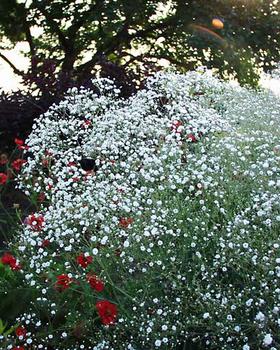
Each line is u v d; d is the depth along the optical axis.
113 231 3.88
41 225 4.33
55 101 8.38
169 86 5.89
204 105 5.89
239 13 11.24
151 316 3.59
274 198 3.60
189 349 3.56
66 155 5.34
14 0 12.77
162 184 4.28
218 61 11.03
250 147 4.60
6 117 8.48
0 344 3.68
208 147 4.77
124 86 8.37
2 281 4.32
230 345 3.33
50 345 3.91
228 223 3.68
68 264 4.03
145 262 3.75
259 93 6.33
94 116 5.57
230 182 4.07
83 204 4.28
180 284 3.44
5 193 7.09
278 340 3.16
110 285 3.96
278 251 3.37
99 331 3.66
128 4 11.13
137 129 5.05
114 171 4.82
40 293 4.16
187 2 11.46
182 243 3.83
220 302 3.47
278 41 11.32
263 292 3.25
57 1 12.08
